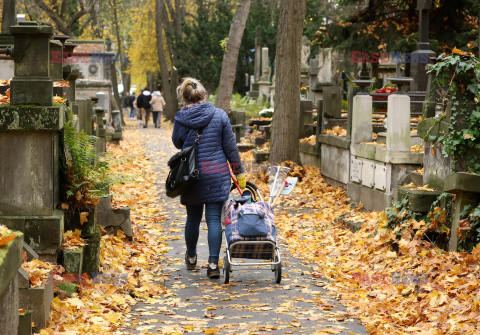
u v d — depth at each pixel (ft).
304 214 33.76
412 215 22.86
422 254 21.25
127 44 200.54
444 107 23.25
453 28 67.21
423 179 24.45
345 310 18.08
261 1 125.39
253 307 17.83
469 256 19.35
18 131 16.33
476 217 20.10
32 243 16.51
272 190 21.86
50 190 16.69
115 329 15.74
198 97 20.80
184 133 20.77
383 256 22.79
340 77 88.84
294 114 44.80
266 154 47.88
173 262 23.90
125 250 23.91
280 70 44.75
